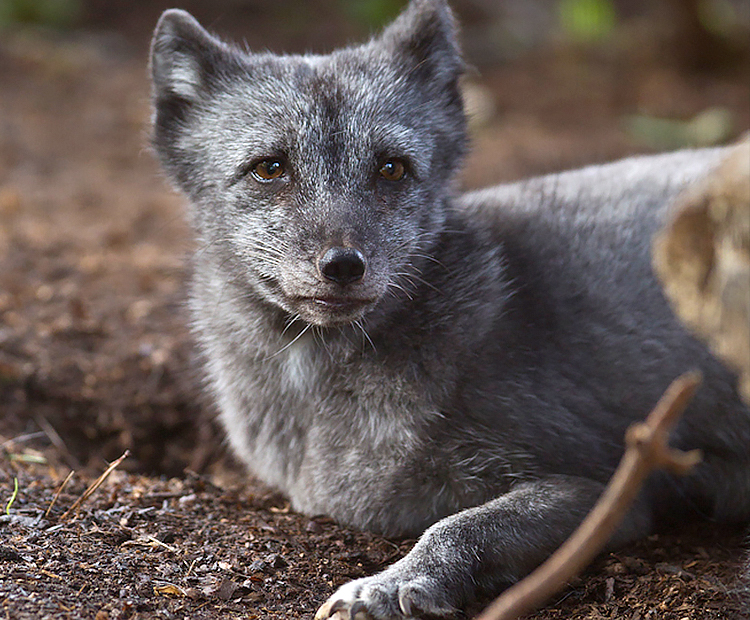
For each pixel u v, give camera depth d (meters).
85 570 6.64
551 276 8.47
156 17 31.34
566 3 28.22
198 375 10.05
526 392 7.88
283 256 7.58
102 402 11.34
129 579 6.61
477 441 7.74
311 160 7.79
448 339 7.92
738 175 4.72
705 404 8.30
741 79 25.70
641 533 7.76
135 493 8.33
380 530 7.99
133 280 14.15
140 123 23.23
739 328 5.00
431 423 7.75
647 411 8.25
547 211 9.01
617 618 6.52
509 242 8.70
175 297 12.35
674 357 8.30
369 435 7.92
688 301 5.21
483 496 7.81
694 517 8.63
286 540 7.61
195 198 8.60
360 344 7.92
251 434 8.75
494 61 28.12
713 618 6.38
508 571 7.08
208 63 8.51
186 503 8.26
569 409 7.99
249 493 8.91
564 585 7.01
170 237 16.36
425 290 8.05
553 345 8.16
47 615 5.95
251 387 8.58
